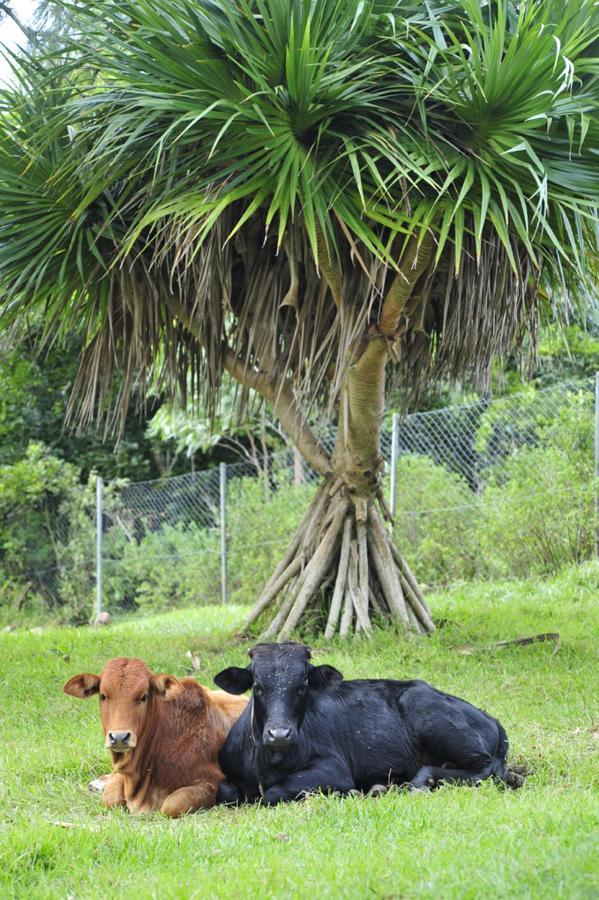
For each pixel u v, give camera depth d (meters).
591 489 12.12
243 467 20.41
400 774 5.84
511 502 12.64
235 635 9.93
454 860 4.04
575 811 4.61
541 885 3.71
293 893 3.83
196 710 5.93
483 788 5.38
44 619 17.97
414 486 13.59
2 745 6.93
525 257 8.43
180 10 7.81
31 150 8.54
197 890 3.91
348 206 7.68
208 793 5.68
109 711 5.51
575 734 6.59
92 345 9.65
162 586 16.62
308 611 9.79
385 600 9.93
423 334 9.65
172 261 9.01
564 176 7.82
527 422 13.05
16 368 19.03
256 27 7.54
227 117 7.59
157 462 21.48
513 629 9.77
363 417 9.46
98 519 15.77
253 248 9.02
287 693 5.40
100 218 8.94
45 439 21.02
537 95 7.32
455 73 7.76
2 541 18.94
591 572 11.88
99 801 5.80
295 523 14.73
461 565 13.30
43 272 8.65
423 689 6.02
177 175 8.50
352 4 7.75
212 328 9.26
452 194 7.94
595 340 16.64
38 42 10.87
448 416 14.28
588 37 7.89
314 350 8.65
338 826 4.82
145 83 7.88
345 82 7.87
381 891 3.79
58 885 4.26
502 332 8.47
